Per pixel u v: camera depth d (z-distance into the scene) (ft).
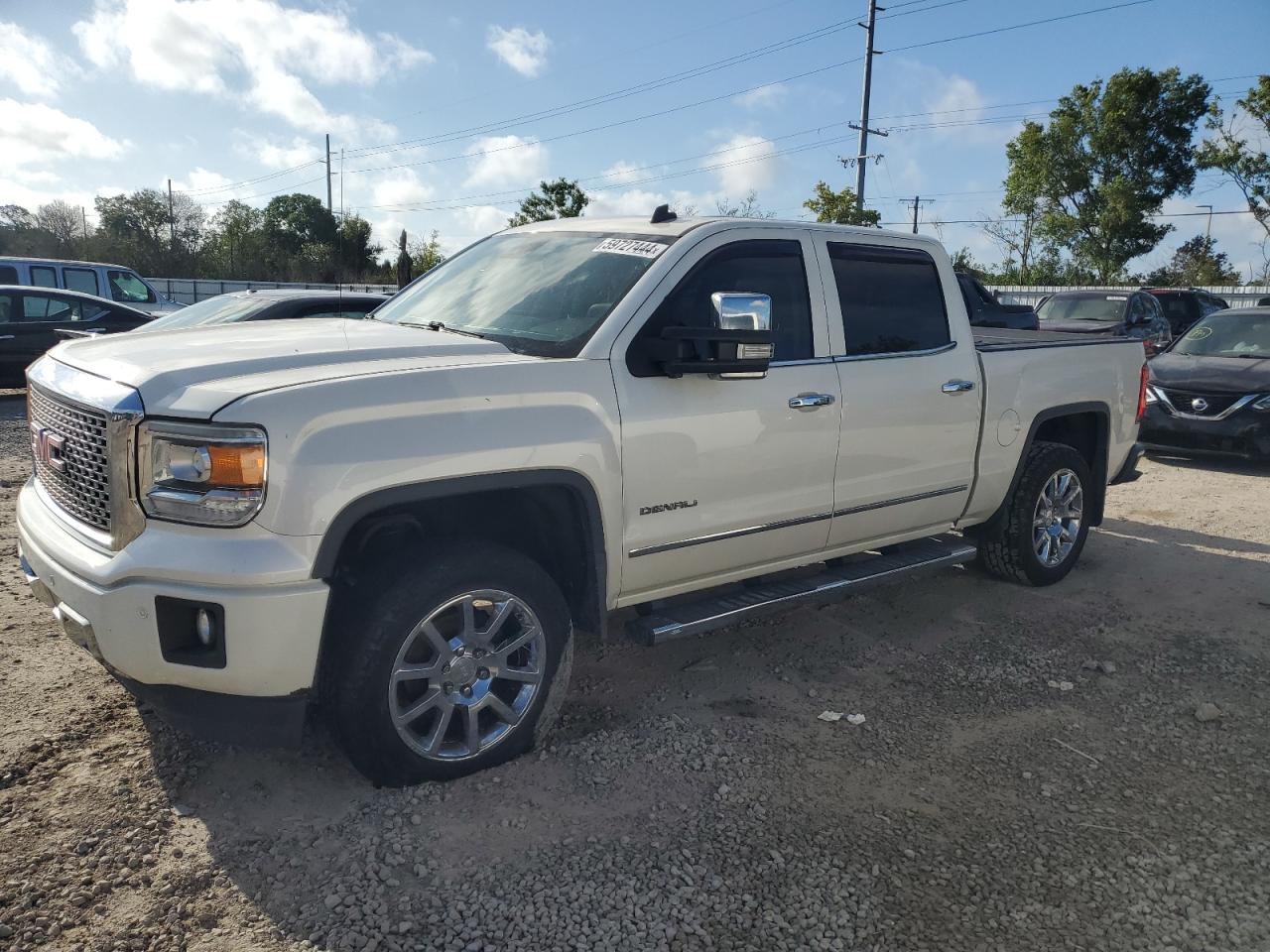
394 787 10.50
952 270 16.33
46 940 8.02
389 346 10.98
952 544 16.81
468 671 10.57
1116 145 125.90
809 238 14.14
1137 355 19.83
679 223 13.53
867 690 13.76
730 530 12.82
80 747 11.13
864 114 110.52
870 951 8.30
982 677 14.32
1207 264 146.51
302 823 9.85
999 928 8.67
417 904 8.65
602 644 15.23
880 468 14.65
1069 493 18.61
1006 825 10.33
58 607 10.13
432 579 10.03
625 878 9.14
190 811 9.97
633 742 11.87
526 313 12.49
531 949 8.14
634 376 11.62
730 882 9.15
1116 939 8.59
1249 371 30.89
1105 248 130.31
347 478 9.31
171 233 176.65
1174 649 15.67
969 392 15.90
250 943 8.10
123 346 11.17
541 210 116.78
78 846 9.25
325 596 9.30
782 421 13.06
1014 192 137.80
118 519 9.34
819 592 13.96
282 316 27.94
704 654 14.92
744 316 11.34
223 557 8.98
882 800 10.75
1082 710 13.29
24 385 42.60
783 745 11.98
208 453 8.96
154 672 9.29
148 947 8.00
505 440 10.32
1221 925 8.81
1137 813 10.65
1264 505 26.30
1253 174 116.37
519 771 11.05
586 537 11.34
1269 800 11.02
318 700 10.38
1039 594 18.26
